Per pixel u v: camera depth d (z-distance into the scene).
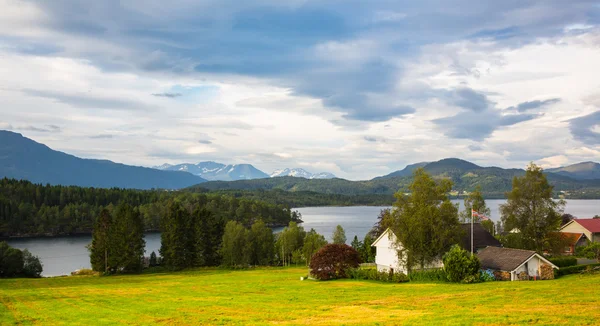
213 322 30.59
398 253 59.44
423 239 57.12
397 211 59.66
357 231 188.62
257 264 112.25
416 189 59.53
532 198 66.56
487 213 96.31
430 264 59.25
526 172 68.06
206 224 112.69
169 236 106.19
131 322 32.34
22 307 42.91
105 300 46.62
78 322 33.44
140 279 82.50
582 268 53.88
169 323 31.11
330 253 64.50
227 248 107.12
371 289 46.75
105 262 99.69
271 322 29.44
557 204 66.44
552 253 68.38
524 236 66.81
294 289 50.72
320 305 36.38
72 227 196.75
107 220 102.94
